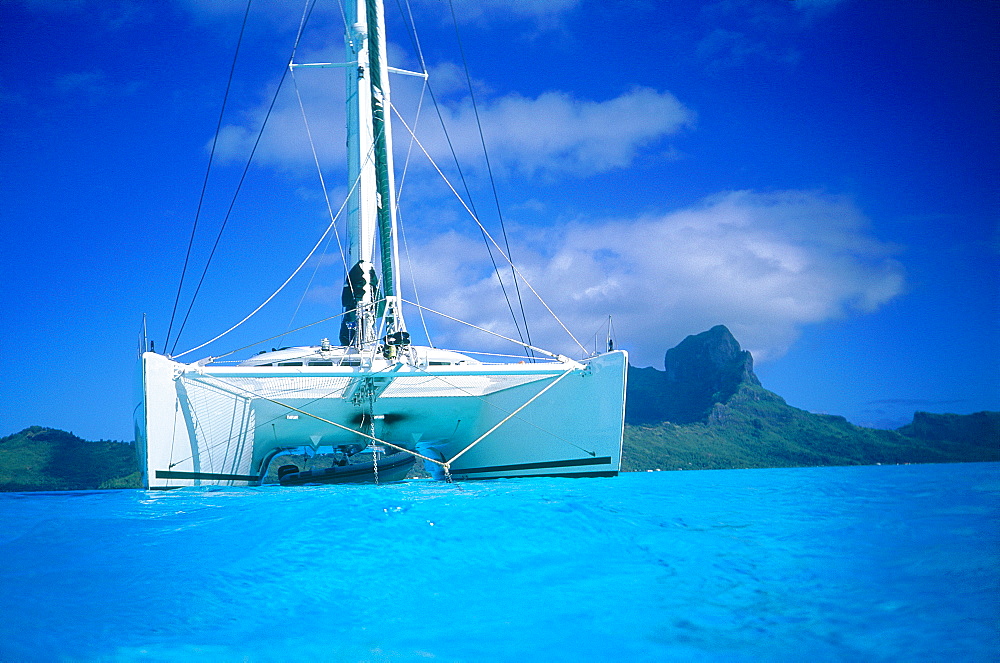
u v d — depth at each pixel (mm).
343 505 4789
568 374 11031
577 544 3412
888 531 3770
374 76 11680
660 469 100250
